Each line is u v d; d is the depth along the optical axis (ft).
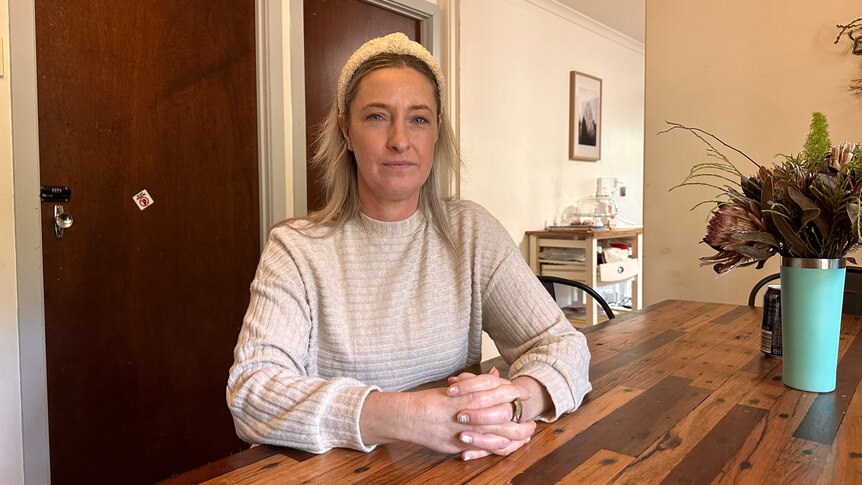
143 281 7.07
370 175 3.43
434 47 10.68
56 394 6.37
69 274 6.42
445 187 3.97
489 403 2.44
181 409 7.51
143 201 7.02
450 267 3.75
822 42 6.91
